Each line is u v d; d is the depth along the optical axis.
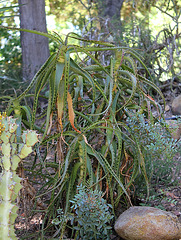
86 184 1.80
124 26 5.36
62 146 1.79
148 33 5.04
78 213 1.68
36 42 5.80
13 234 1.41
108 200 2.04
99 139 1.95
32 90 4.93
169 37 4.64
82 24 6.31
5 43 6.80
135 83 1.74
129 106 2.05
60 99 1.64
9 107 1.79
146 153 2.15
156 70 4.89
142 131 2.00
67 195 1.76
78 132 1.68
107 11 7.58
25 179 1.75
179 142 2.23
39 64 5.82
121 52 1.84
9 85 4.93
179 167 2.41
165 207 2.19
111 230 1.87
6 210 1.40
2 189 1.40
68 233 1.97
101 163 1.74
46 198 2.37
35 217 2.18
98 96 2.01
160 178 2.42
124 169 2.09
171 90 4.60
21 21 5.86
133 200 2.21
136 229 1.71
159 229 1.69
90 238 1.77
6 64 5.45
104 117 1.83
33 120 1.71
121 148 1.94
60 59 1.62
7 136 1.41
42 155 3.36
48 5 9.79
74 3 8.98
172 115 4.08
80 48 1.63
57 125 1.80
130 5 8.01
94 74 1.95
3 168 1.42
